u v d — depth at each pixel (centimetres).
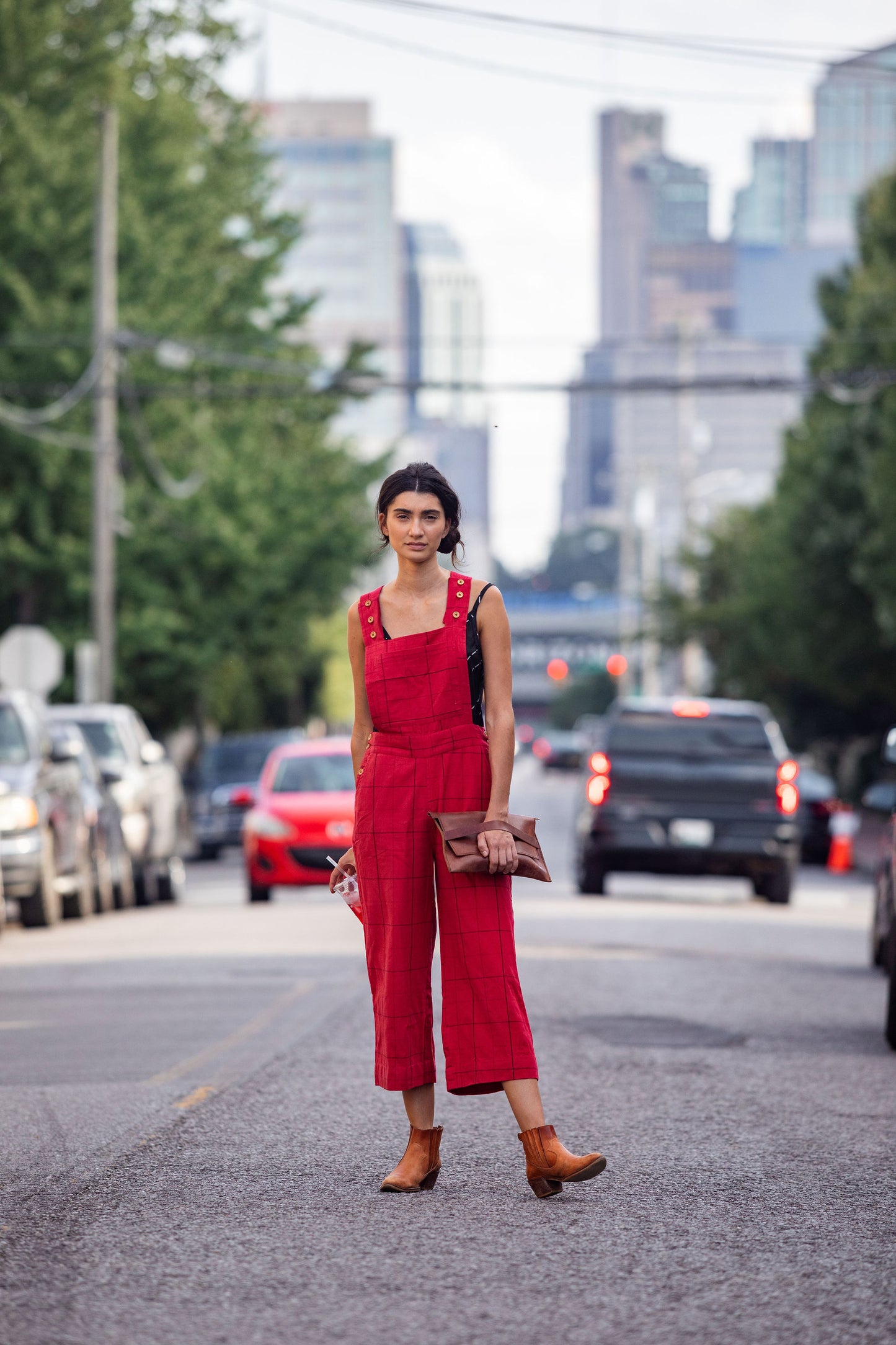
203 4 8225
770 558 8931
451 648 1164
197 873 5869
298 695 12000
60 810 3516
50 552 7019
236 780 6669
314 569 7906
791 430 9162
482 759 1168
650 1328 918
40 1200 1181
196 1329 915
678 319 12850
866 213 8438
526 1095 1180
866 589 7406
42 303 6850
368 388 6150
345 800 4191
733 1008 2250
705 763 4012
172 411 7200
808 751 10412
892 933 1962
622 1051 1864
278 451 8875
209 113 9012
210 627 7544
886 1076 1742
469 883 1161
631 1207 1173
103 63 6588
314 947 2994
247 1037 1947
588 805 3997
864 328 7288
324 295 9181
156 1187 1219
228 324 8612
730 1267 1034
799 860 6028
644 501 17638
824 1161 1330
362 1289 985
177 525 7312
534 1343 893
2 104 6544
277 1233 1101
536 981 2467
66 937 3266
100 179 6506
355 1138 1391
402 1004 1181
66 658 7106
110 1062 1780
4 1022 2094
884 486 6738
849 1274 1026
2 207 6819
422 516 1167
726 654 10894
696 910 3875
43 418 6888
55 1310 947
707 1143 1393
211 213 8200
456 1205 1173
